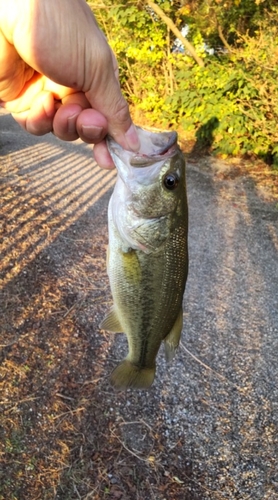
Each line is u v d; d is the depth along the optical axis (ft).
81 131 0.70
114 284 0.81
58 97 0.76
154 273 0.80
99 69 0.61
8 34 0.59
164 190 0.77
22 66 0.72
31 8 0.55
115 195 0.78
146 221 0.78
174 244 0.81
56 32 0.57
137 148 0.73
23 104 0.77
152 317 0.83
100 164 0.76
